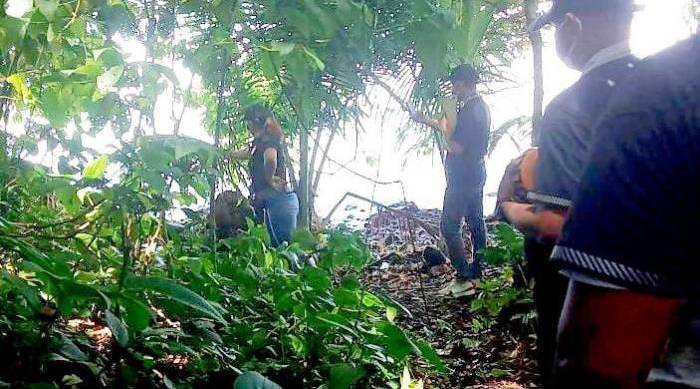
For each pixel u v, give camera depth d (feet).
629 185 3.30
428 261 19.43
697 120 3.22
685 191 3.21
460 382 11.09
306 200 18.02
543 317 7.00
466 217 16.89
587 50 6.25
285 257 9.33
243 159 12.76
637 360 3.34
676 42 3.53
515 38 21.04
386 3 6.64
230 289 8.21
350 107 15.10
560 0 6.40
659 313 3.31
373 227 24.62
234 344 7.47
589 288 3.37
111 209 6.03
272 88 11.93
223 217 10.71
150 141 5.79
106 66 5.76
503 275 15.79
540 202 6.05
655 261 3.24
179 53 7.89
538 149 6.45
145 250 7.20
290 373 7.38
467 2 6.64
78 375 5.90
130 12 6.93
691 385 3.39
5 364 5.42
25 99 6.79
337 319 7.16
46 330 5.59
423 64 6.97
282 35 6.96
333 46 7.06
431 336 13.29
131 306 4.83
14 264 6.30
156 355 6.53
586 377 3.42
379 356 7.89
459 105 16.46
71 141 6.78
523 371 11.59
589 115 5.99
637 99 3.40
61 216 7.61
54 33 6.11
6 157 7.08
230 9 6.83
